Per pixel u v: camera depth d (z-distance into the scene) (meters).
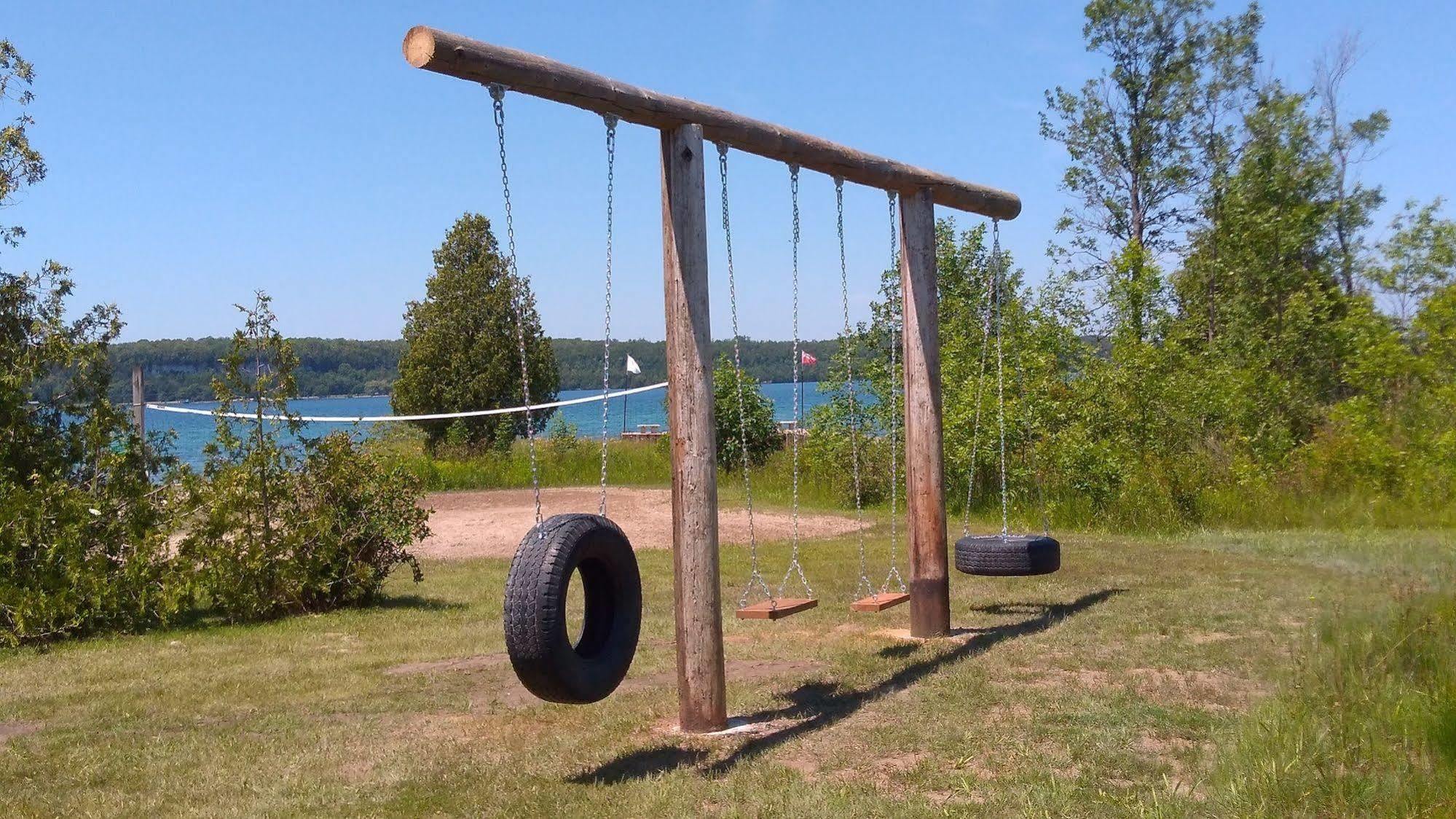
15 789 5.63
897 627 9.71
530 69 5.41
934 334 9.10
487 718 6.91
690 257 6.31
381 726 6.79
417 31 5.11
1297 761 5.10
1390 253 27.42
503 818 5.07
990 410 18.14
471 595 12.27
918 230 9.00
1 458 10.75
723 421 26.64
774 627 9.82
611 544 5.73
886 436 21.44
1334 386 23.45
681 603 6.45
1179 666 7.52
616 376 78.88
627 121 6.14
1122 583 11.44
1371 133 33.16
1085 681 7.24
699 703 6.43
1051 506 17.23
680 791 5.35
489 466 28.22
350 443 11.80
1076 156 37.09
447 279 37.16
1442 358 19.08
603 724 6.67
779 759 5.86
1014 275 24.34
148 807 5.32
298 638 9.95
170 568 10.68
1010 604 10.56
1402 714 5.59
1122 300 22.91
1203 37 35.25
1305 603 9.76
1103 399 18.34
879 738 6.12
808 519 19.36
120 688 8.00
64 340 11.41
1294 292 25.58
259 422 11.21
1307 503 16.52
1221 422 18.86
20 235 12.27
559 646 5.30
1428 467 16.53
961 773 5.47
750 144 6.90
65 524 10.27
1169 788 5.13
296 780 5.69
